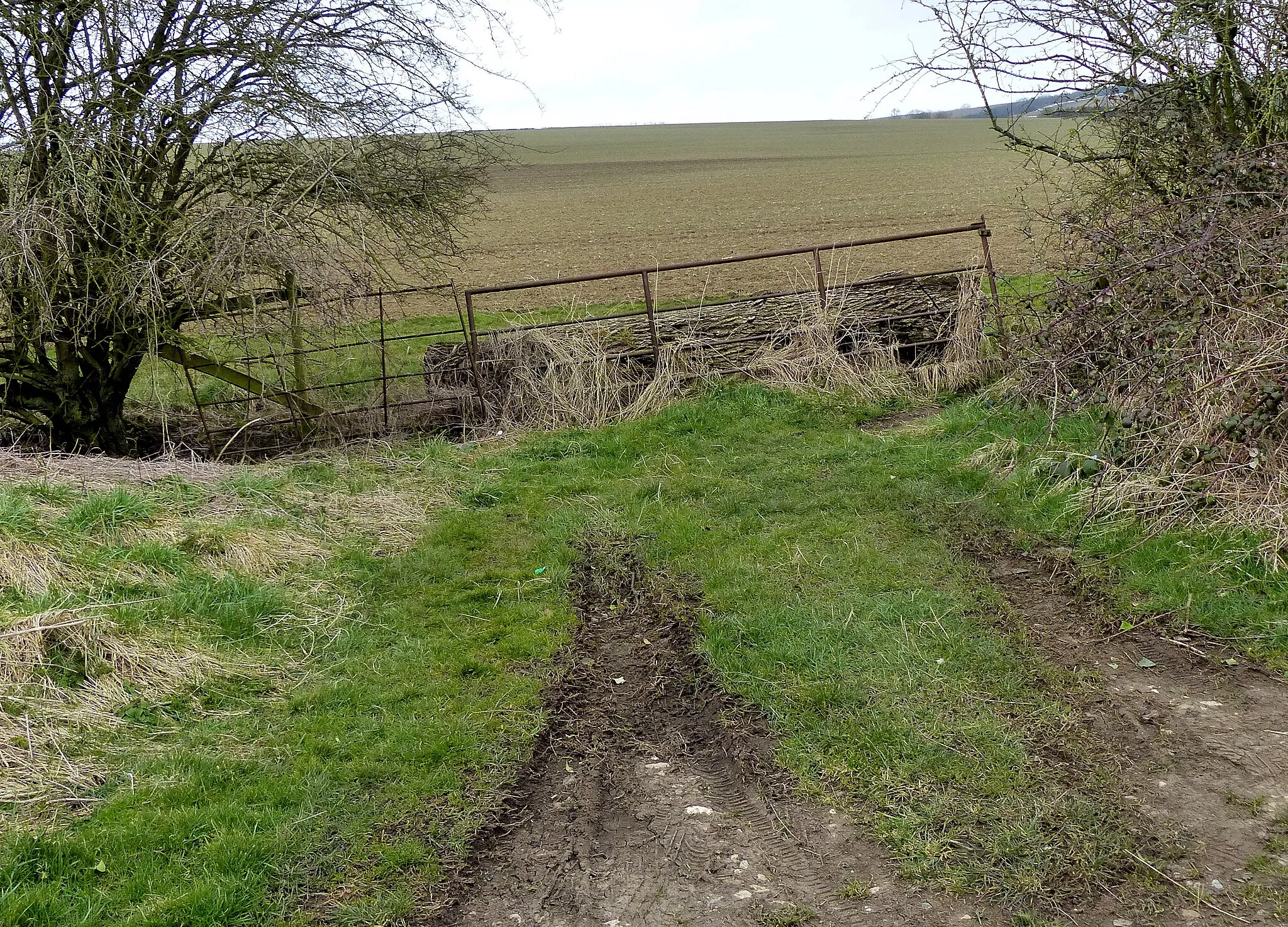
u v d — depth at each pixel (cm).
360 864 337
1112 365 689
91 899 313
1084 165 843
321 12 784
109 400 823
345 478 729
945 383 895
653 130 10594
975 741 383
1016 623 474
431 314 1509
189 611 496
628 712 434
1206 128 726
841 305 949
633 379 913
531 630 504
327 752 401
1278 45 653
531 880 331
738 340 945
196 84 747
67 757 387
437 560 594
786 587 530
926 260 1859
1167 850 319
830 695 422
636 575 568
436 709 432
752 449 774
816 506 644
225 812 358
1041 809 342
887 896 312
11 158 702
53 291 704
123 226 710
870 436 779
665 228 2861
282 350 873
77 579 490
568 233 2848
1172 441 558
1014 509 600
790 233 2611
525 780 387
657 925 308
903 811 349
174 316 766
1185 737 377
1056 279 794
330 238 801
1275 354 512
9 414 799
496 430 871
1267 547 479
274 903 317
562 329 950
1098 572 511
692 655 473
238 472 700
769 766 385
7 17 675
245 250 698
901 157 5769
